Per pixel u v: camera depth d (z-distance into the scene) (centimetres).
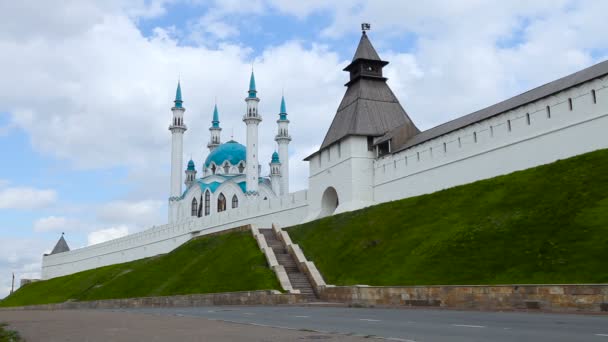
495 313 2552
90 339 1817
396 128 6425
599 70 4341
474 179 5172
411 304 3244
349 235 5250
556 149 4472
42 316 3572
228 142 14350
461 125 5428
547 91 4731
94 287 8112
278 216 7862
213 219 9075
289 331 1889
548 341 1474
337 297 3997
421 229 4516
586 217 3388
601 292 2391
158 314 3341
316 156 7300
